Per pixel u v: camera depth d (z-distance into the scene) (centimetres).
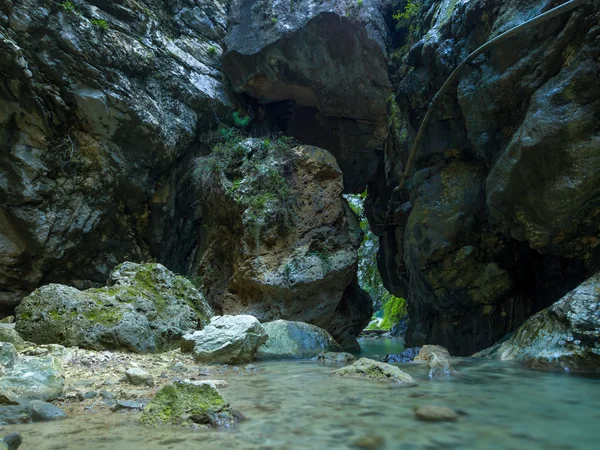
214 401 309
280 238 1059
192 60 1254
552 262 773
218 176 1131
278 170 1109
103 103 1026
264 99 1369
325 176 1140
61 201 1039
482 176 871
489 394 380
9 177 977
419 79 959
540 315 604
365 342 1479
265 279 998
